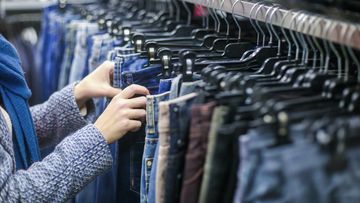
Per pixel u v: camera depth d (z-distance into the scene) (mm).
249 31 1412
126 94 1268
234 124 880
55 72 2139
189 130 1014
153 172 1131
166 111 1021
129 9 2152
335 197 803
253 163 821
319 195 798
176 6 1761
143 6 2176
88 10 2131
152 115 1155
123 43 1551
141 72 1287
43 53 2271
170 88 1160
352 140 796
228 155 892
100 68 1481
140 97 1271
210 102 976
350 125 799
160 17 1790
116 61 1365
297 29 1066
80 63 1787
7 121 1368
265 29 1353
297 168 791
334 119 834
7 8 2639
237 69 1191
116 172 1390
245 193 832
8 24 2543
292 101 922
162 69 1258
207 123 949
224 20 1455
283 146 815
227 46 1276
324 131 804
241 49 1286
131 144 1348
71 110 1514
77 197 1561
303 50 1159
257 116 899
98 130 1264
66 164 1231
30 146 1398
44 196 1199
